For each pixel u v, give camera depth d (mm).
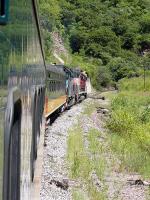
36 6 7539
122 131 36594
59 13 171500
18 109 4414
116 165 23344
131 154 25781
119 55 186000
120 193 18406
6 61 3631
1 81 3412
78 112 48812
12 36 3951
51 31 141000
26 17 5559
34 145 8719
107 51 183875
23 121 5168
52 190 16797
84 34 183750
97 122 43625
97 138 32469
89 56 180375
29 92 6344
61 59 137875
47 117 27094
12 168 4188
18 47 4535
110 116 48562
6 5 3359
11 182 4129
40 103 13078
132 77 151625
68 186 18141
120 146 28172
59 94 36500
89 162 22531
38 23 9156
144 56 193500
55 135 28953
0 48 3303
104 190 18281
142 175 21625
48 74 26062
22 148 5098
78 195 16859
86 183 19125
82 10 197250
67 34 181875
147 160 24922
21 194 5156
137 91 117000
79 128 34781
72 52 176375
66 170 20766
